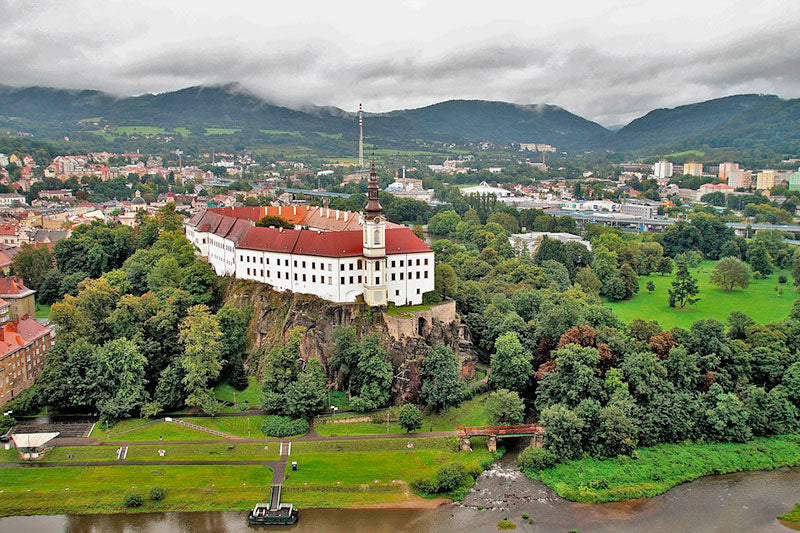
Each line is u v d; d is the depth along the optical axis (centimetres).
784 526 14750
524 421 19225
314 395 18738
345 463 16812
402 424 18250
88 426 18325
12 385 19788
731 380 19812
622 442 17288
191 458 16912
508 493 15950
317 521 14875
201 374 19050
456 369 19800
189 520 14888
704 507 15475
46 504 15162
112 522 14788
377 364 19450
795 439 18388
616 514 15162
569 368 19162
